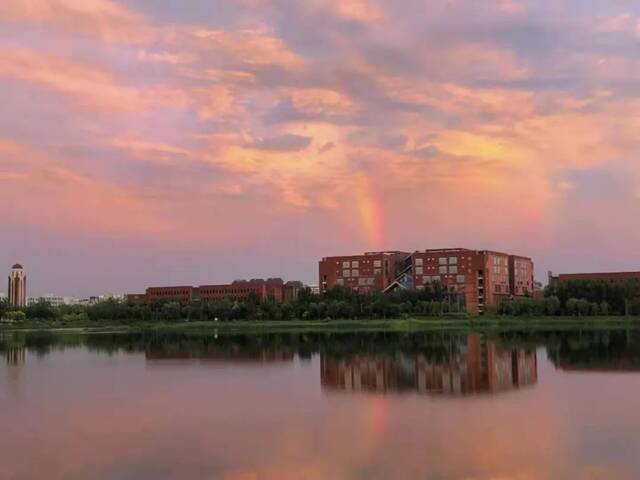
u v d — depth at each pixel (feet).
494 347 341.82
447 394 175.22
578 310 646.33
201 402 169.68
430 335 483.51
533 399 163.63
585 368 232.94
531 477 95.66
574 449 110.22
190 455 111.86
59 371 260.21
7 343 477.36
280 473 100.17
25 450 117.50
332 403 163.32
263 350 360.28
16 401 177.58
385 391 183.42
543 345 350.64
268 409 156.04
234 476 99.25
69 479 99.71
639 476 95.30
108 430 134.51
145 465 106.22
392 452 110.63
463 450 110.83
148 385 208.74
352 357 299.17
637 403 154.81
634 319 605.31
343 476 97.86
